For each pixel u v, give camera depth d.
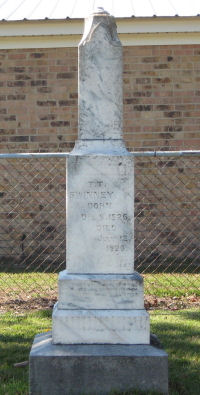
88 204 3.84
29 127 7.67
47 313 5.18
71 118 7.66
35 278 6.57
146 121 7.61
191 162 7.57
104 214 3.84
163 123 7.59
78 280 3.78
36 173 7.62
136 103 7.62
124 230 3.84
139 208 7.57
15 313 5.24
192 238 7.55
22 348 4.35
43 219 7.62
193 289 6.02
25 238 7.62
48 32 7.47
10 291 6.01
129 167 3.84
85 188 3.84
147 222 7.56
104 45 3.85
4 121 7.68
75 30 7.46
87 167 3.83
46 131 7.67
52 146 7.67
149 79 7.61
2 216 7.65
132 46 7.62
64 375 3.55
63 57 7.66
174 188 7.56
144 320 3.74
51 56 7.66
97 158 3.83
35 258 7.61
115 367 3.56
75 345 3.71
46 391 3.55
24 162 7.62
